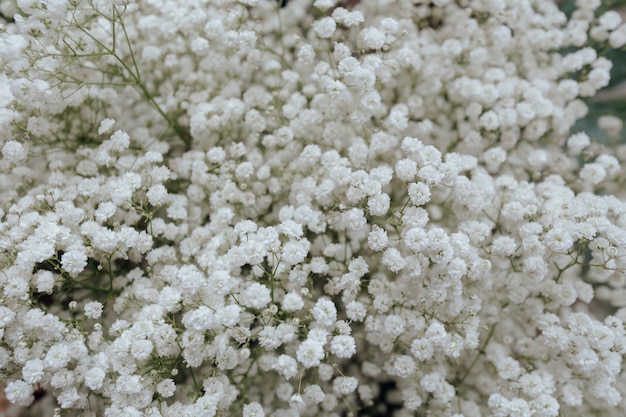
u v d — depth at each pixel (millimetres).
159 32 350
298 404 283
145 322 283
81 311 321
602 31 365
